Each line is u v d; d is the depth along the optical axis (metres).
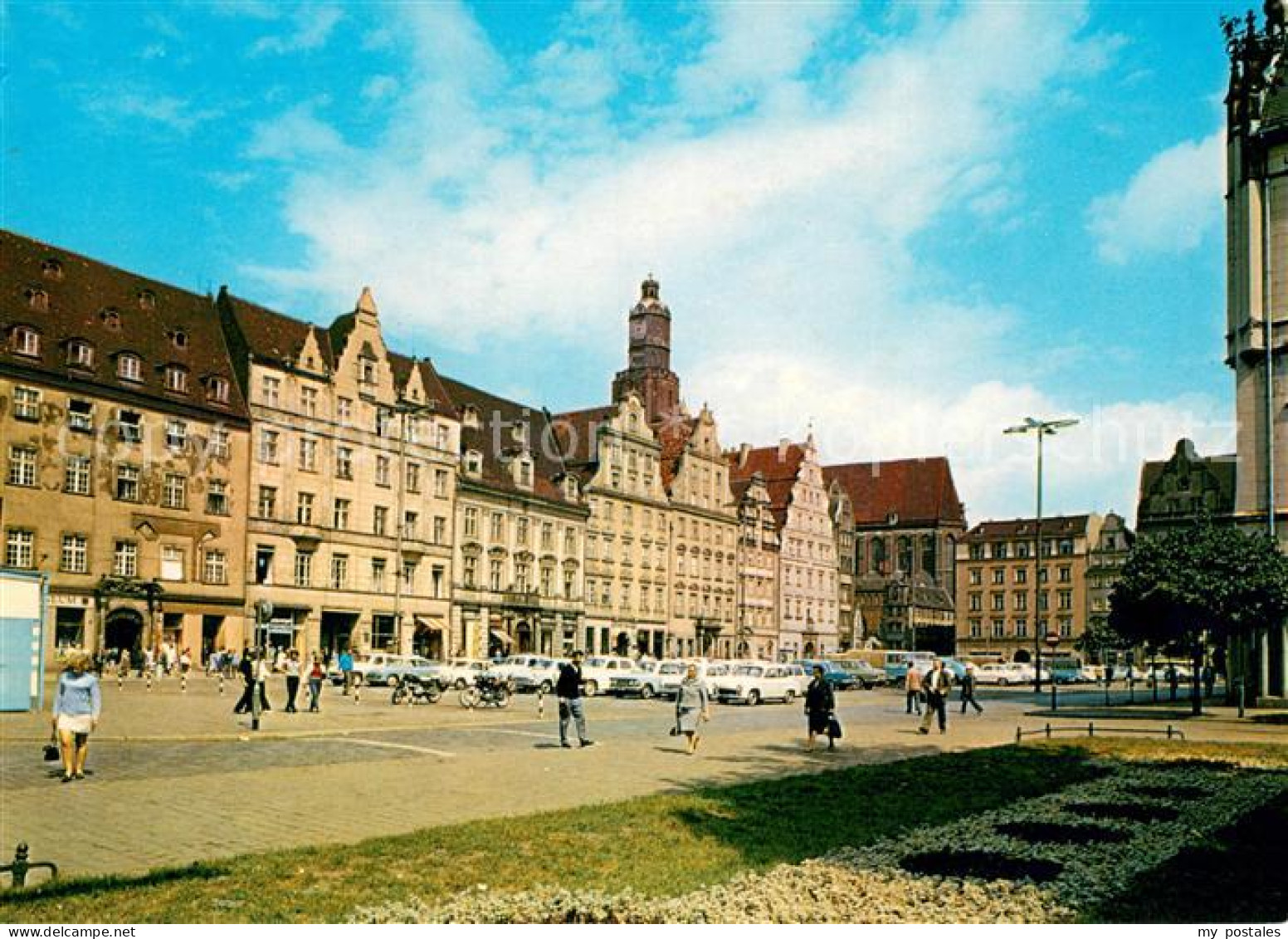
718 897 10.29
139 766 20.12
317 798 16.44
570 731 30.02
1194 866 12.13
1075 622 127.56
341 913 9.47
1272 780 19.92
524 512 81.44
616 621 89.06
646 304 106.44
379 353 72.38
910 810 15.97
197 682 51.22
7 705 30.28
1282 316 47.03
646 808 15.48
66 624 54.03
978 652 133.62
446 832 13.30
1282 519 46.59
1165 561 41.31
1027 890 10.83
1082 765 22.38
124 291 62.03
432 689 42.38
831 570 119.44
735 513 105.00
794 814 15.37
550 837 13.11
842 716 41.09
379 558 70.56
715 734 30.47
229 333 66.25
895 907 10.09
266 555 64.25
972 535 136.75
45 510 53.66
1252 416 48.03
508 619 79.25
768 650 107.56
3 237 57.09
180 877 10.79
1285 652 46.75
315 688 35.12
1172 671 53.59
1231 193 49.91
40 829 13.56
